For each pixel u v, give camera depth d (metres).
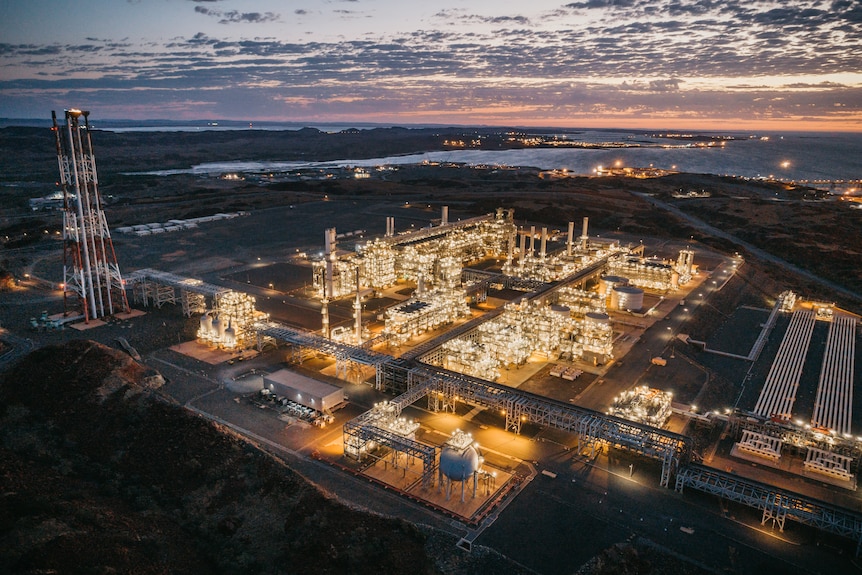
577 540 74.94
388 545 69.94
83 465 82.50
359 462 91.25
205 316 138.25
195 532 72.25
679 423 108.38
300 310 166.62
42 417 94.88
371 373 126.12
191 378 120.12
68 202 148.50
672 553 73.06
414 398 105.06
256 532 72.38
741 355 146.12
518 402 100.81
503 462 93.06
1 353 127.56
